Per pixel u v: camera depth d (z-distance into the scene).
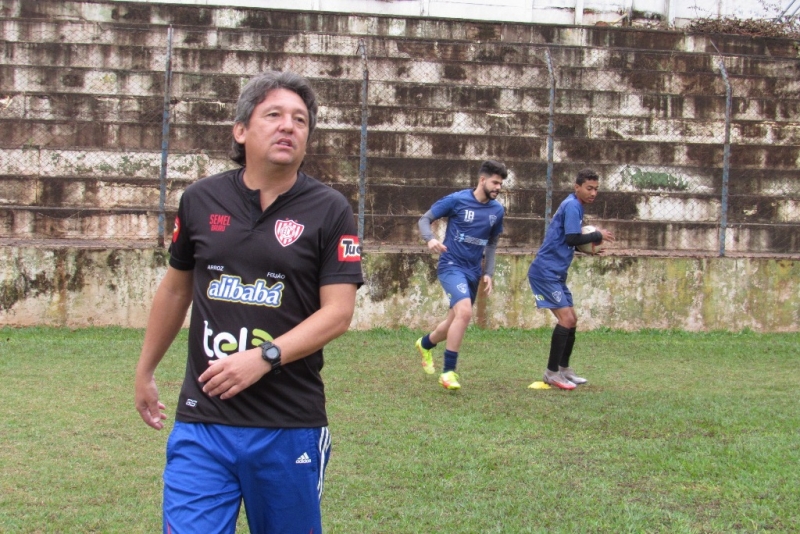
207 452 2.64
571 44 17.11
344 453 5.35
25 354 8.66
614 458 5.31
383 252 10.80
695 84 15.80
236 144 2.84
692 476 4.95
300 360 2.68
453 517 4.24
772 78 16.00
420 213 13.23
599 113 15.12
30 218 12.62
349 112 14.35
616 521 4.20
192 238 2.77
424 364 8.23
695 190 14.02
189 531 2.55
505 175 7.77
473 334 10.66
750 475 4.96
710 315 11.23
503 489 4.69
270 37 15.80
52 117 14.01
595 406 6.88
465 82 15.45
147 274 10.41
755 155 14.52
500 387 7.72
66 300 10.30
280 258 2.65
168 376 7.71
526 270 10.98
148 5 16.38
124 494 4.56
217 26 16.22
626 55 16.30
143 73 14.50
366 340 10.16
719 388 7.84
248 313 2.66
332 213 2.71
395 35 16.83
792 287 11.30
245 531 4.17
